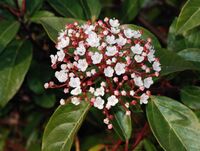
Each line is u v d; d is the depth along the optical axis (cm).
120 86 27
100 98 27
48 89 39
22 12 36
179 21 28
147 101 28
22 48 35
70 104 28
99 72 27
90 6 34
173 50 33
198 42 33
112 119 28
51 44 39
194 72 32
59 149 28
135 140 34
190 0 28
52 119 28
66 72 28
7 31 34
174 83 33
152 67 28
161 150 35
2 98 33
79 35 28
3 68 34
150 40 28
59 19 31
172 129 27
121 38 27
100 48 27
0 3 36
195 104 31
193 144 27
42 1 36
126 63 27
